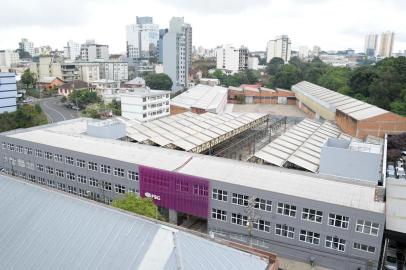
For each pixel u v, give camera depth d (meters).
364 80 126.81
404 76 109.06
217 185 42.53
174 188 45.78
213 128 77.50
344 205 36.53
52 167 57.25
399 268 36.97
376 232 35.50
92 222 25.14
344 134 77.94
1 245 25.70
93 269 22.27
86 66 189.88
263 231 41.06
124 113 102.00
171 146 62.66
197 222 48.31
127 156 51.53
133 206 35.78
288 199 38.84
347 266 37.47
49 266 23.33
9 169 63.56
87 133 64.94
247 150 79.25
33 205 27.97
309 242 38.94
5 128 84.00
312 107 122.81
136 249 22.66
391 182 48.47
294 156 54.38
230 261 21.98
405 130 75.06
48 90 166.88
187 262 21.19
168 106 111.12
